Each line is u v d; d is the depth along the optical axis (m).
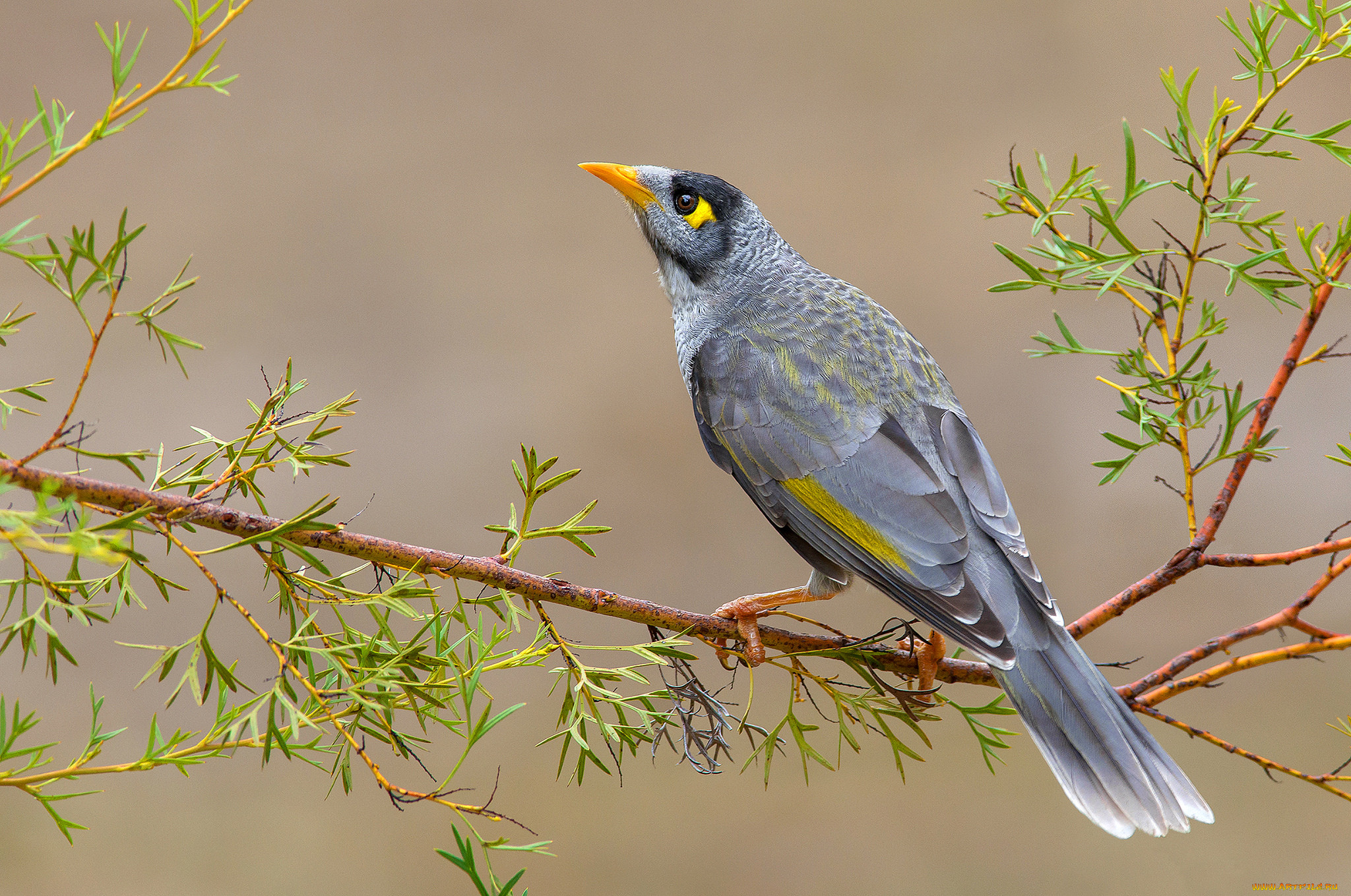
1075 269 5.46
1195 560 5.52
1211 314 5.42
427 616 4.48
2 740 3.84
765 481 7.21
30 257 3.71
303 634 4.45
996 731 5.61
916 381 7.26
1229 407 5.38
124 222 3.76
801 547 7.14
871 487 6.81
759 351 7.56
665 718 4.95
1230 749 5.21
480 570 4.80
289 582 4.47
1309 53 5.54
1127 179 5.37
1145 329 5.53
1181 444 5.54
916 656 6.29
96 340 3.78
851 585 6.97
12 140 3.55
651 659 4.88
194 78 3.67
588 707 4.82
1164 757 5.45
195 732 4.06
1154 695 5.58
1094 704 5.63
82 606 4.10
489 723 4.16
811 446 7.07
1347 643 5.10
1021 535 6.45
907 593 6.46
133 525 3.76
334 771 4.27
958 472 6.73
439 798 3.95
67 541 3.39
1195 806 5.33
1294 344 5.34
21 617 4.12
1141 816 5.32
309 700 4.31
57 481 3.88
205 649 4.10
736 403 7.44
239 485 4.61
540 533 4.90
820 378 7.28
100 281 3.78
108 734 4.02
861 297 7.82
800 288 7.90
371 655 4.52
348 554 4.58
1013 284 5.57
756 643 5.97
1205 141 5.31
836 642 6.18
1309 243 5.23
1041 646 5.88
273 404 4.68
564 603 5.02
